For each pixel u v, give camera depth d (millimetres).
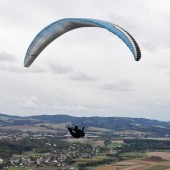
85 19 25641
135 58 21047
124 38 22234
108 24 24375
